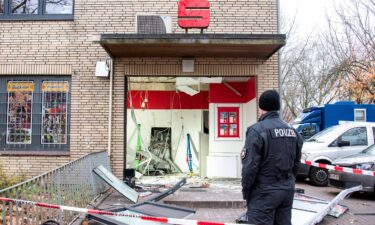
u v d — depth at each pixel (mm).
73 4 10664
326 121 15273
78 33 10539
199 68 10414
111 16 10547
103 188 9117
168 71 10414
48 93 10602
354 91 24328
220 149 11883
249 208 4109
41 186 5488
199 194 8867
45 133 10555
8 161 10328
